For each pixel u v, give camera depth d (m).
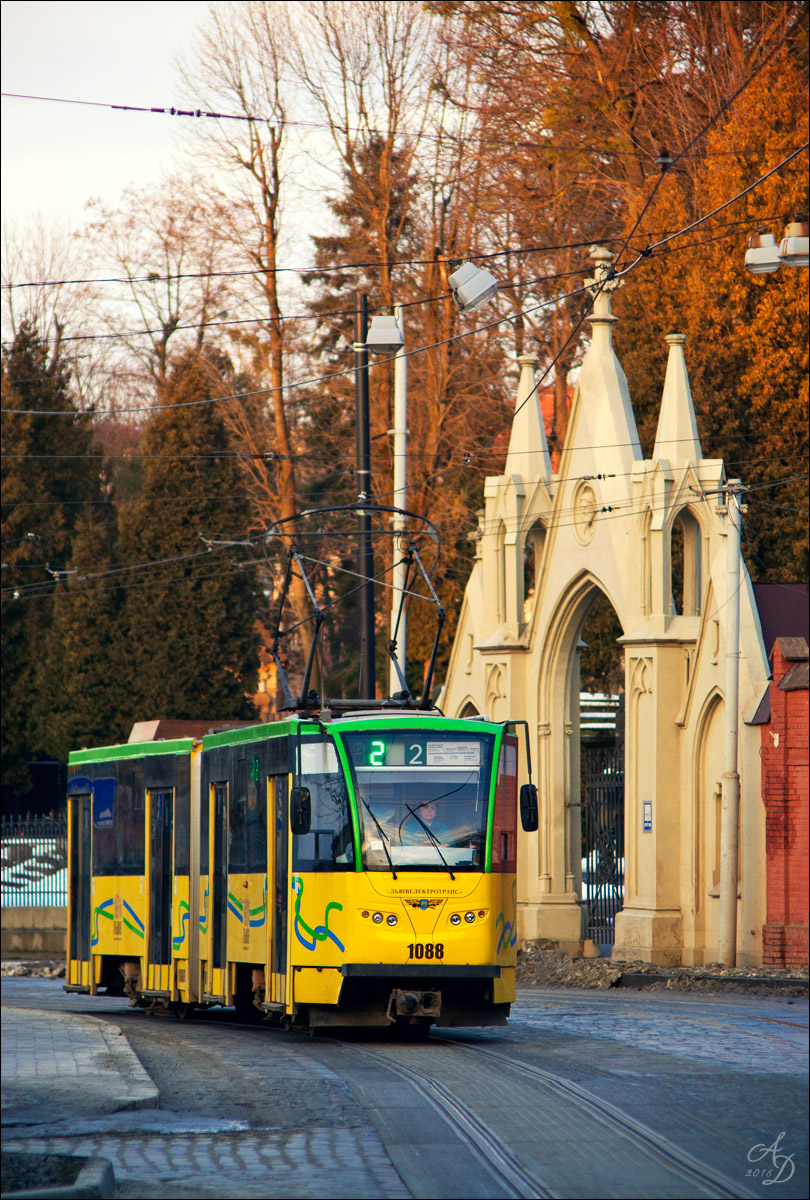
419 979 61.28
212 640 185.25
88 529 191.50
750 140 133.62
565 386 178.75
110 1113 42.47
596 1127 39.53
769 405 129.50
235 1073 51.31
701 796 96.06
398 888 61.38
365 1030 68.12
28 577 199.62
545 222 170.88
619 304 143.25
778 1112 41.22
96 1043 58.47
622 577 101.25
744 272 130.88
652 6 166.25
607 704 146.75
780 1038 59.16
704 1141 37.47
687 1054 54.16
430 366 169.12
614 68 164.38
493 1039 61.84
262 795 66.38
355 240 179.00
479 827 62.69
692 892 95.69
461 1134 39.28
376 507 83.50
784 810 88.44
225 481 188.12
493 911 62.12
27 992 111.75
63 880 143.38
